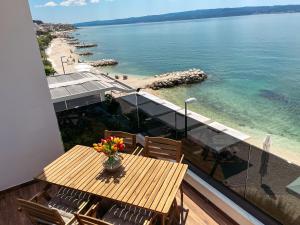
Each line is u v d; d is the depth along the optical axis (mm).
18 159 4121
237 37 81812
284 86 34469
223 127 3662
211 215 3334
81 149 3525
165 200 2422
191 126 4078
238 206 3197
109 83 6562
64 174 2967
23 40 3689
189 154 4191
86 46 89500
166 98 30828
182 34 108312
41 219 2531
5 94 3746
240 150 3322
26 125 4039
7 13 3484
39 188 4172
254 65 46375
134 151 3482
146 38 104750
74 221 2510
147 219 2617
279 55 52438
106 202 2953
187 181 3936
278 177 3053
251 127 23547
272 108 27484
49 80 7609
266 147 3180
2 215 3619
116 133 3746
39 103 4062
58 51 66938
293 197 2939
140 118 5422
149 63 56250
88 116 4961
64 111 4766
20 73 3781
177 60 57281
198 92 33188
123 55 68062
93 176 2879
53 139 4359
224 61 51781
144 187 2623
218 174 3633
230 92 32906
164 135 4750
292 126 23078
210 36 91188
